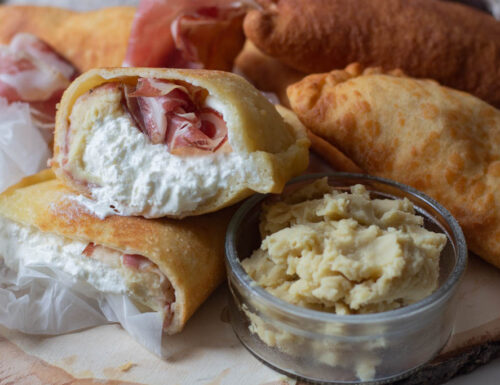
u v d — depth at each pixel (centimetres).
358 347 29
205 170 31
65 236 33
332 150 41
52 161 34
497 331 32
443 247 31
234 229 32
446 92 38
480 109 37
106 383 30
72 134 34
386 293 28
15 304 33
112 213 33
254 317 30
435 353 31
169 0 43
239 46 46
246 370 31
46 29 47
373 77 38
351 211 31
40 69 43
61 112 34
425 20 43
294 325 29
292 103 38
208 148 32
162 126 32
